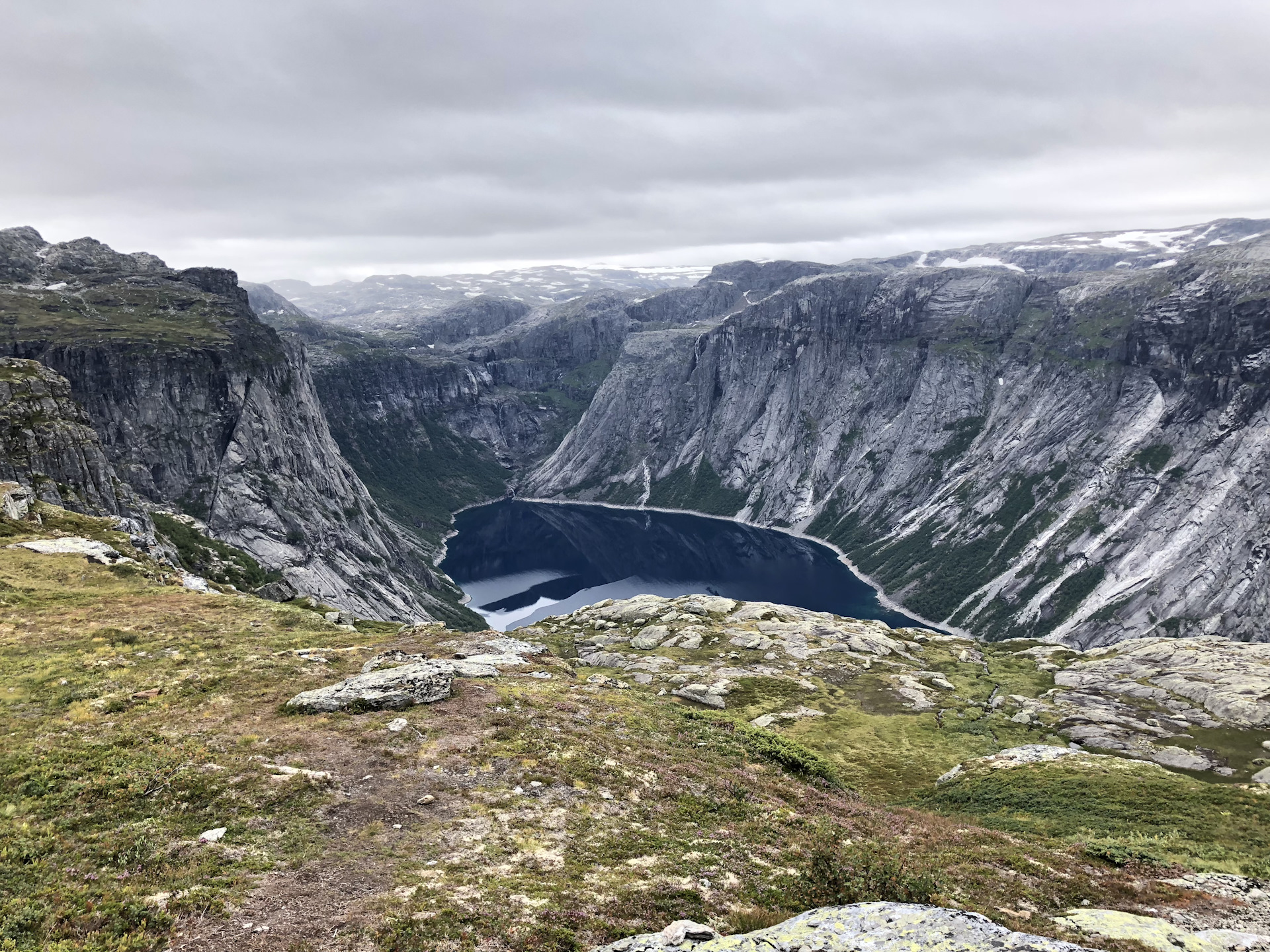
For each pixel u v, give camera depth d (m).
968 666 135.75
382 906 24.62
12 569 72.62
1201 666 118.81
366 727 40.88
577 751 40.59
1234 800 54.34
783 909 26.31
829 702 111.00
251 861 27.03
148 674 47.44
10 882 24.19
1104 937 25.89
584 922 24.50
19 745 35.06
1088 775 64.00
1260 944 25.86
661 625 152.88
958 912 23.52
